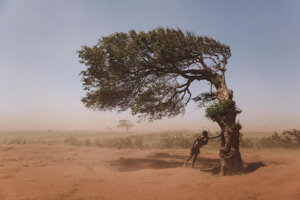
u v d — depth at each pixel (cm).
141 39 1019
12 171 709
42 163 987
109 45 1016
